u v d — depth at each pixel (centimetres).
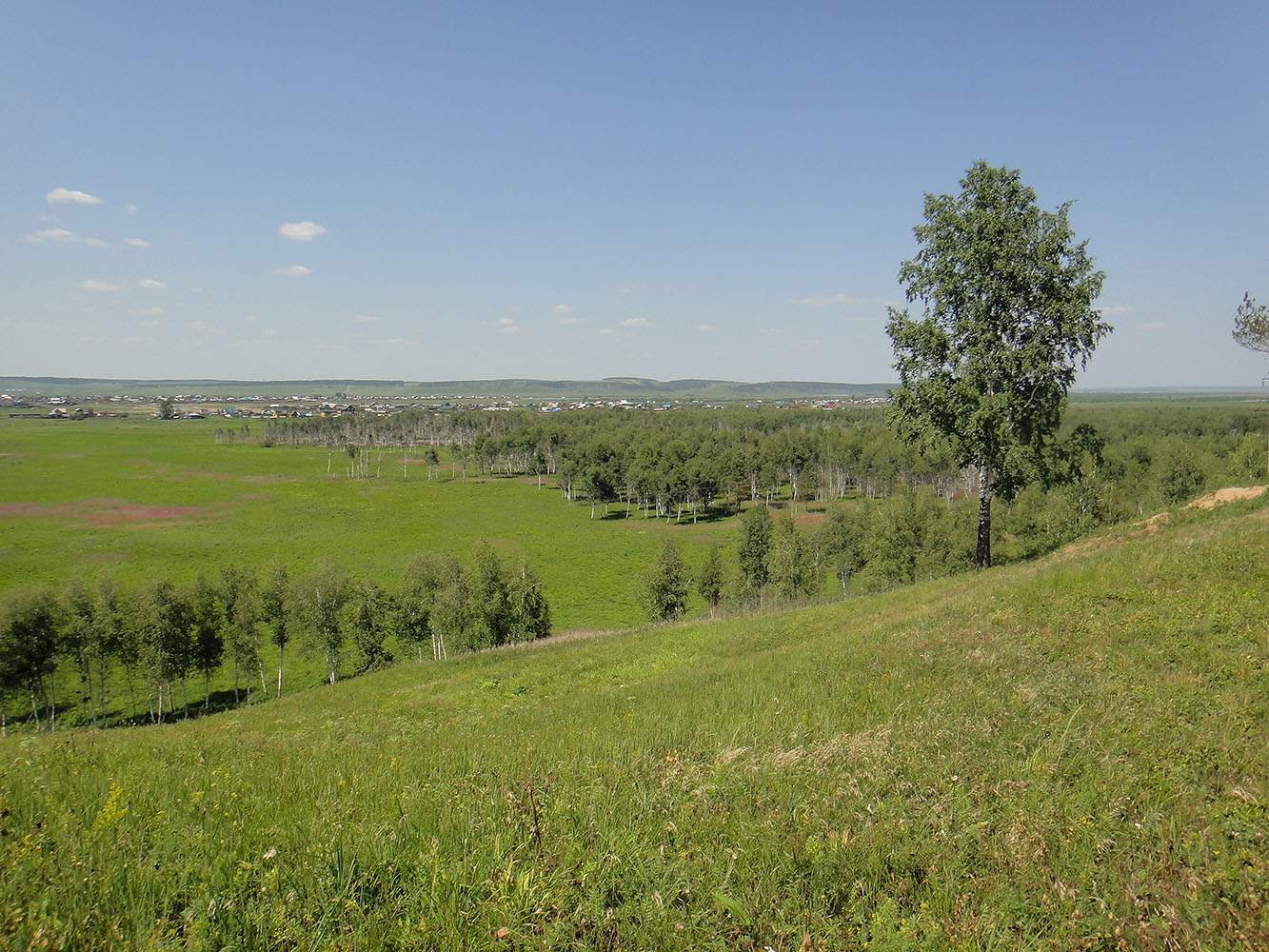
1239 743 675
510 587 5172
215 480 13400
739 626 2258
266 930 408
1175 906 436
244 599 4769
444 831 531
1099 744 698
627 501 12494
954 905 447
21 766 874
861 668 1215
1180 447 6769
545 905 428
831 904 459
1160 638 1070
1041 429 2555
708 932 425
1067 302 2402
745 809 582
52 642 4253
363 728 1555
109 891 436
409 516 10838
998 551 5159
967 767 658
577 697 1584
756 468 11762
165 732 1644
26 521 9362
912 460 10919
